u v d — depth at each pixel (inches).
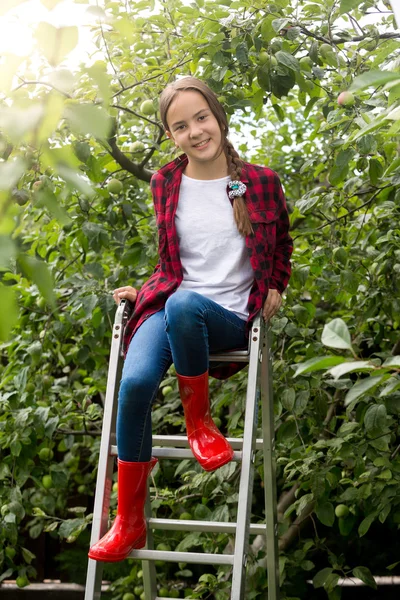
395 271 110.4
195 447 76.7
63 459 145.7
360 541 132.8
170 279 82.7
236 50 98.0
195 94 80.2
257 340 79.0
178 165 85.6
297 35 102.0
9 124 25.8
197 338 74.0
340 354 110.0
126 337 84.6
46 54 27.3
